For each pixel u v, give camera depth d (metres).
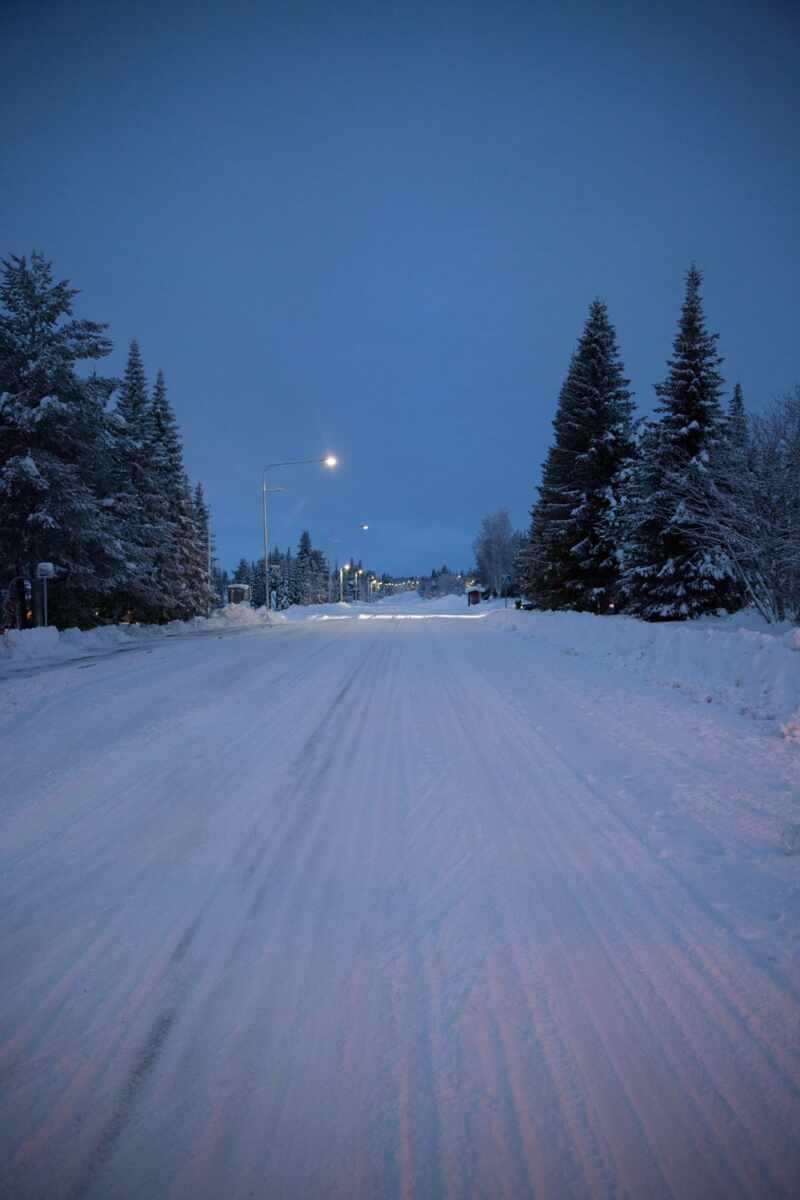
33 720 7.17
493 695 8.98
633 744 6.04
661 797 4.64
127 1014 2.43
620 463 25.08
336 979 2.64
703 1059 2.19
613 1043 2.27
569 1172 1.78
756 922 3.01
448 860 3.74
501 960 2.76
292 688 9.73
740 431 16.31
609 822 4.23
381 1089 2.08
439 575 172.25
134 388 28.50
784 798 4.50
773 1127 1.92
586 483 25.78
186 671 11.07
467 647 16.67
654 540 19.05
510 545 73.88
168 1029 2.35
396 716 7.65
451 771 5.44
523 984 2.60
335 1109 2.00
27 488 18.59
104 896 3.36
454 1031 2.34
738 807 4.38
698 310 18.81
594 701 8.20
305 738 6.59
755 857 3.64
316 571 99.69
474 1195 1.71
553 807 4.54
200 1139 1.89
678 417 18.42
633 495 20.91
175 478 34.56
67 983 2.62
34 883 3.51
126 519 25.11
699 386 18.53
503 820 4.33
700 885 3.37
